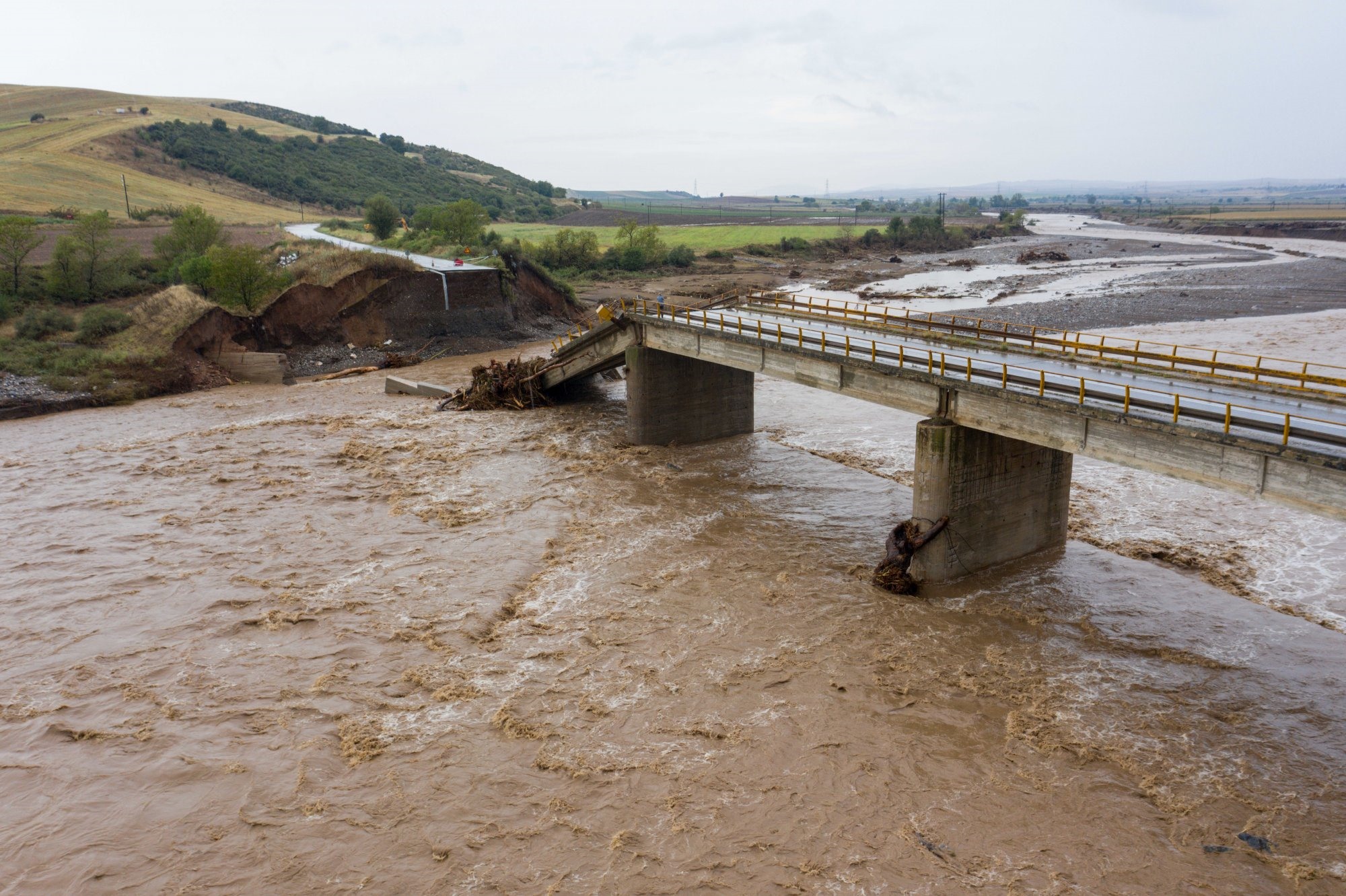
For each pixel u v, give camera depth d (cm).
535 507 3812
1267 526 3359
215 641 2655
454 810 1886
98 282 8794
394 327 8012
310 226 16538
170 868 1748
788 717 2177
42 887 1703
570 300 9812
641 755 2052
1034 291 10769
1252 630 2552
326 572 3148
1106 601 2764
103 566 3234
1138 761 1972
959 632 2588
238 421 5506
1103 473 4081
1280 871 1641
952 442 2766
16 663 2553
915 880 1645
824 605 2792
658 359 4656
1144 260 15000
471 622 2738
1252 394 2688
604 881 1669
